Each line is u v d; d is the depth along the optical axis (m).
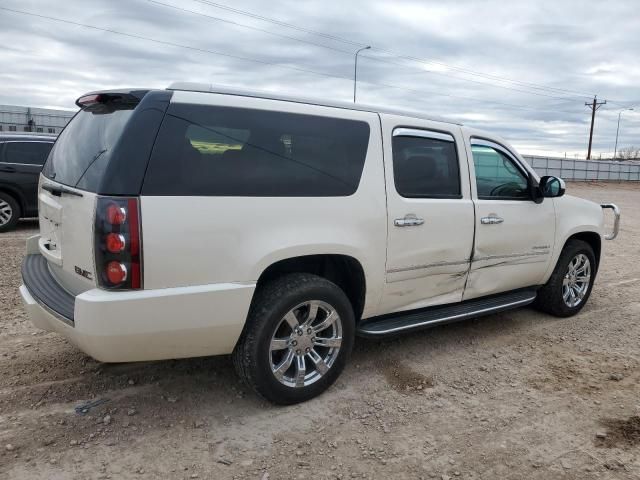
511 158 4.63
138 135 2.74
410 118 3.94
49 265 3.51
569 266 5.30
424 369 4.02
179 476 2.66
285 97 3.35
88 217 2.70
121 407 3.28
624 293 6.50
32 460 2.73
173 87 2.96
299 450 2.92
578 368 4.15
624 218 16.69
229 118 3.05
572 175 52.12
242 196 3.00
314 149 3.37
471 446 3.02
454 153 4.18
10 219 9.16
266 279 3.40
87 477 2.62
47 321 3.11
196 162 2.89
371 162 3.60
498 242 4.43
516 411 3.43
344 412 3.33
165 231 2.73
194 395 3.46
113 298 2.65
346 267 3.64
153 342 2.82
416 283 3.93
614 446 3.06
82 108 3.57
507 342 4.65
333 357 3.49
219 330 2.97
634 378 3.98
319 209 3.30
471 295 4.41
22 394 3.38
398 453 2.93
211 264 2.88
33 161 9.34
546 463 2.88
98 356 2.79
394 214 3.67
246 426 3.13
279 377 3.25
